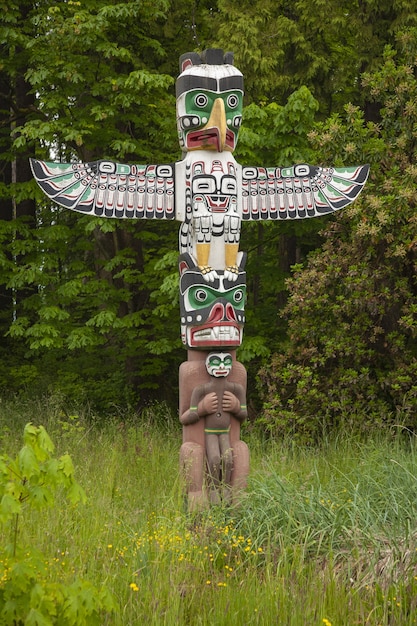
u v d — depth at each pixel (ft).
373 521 19.44
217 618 16.06
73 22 39.01
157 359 45.88
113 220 40.57
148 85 39.52
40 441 13.46
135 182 24.18
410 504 20.13
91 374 51.49
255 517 20.72
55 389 47.01
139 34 44.65
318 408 35.45
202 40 52.85
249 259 47.47
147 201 24.17
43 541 19.45
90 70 41.83
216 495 23.22
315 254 38.14
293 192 25.84
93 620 13.89
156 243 53.78
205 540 19.93
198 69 24.14
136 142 42.70
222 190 24.16
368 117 51.57
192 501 22.76
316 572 18.37
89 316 56.03
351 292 35.70
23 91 51.24
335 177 26.30
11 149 45.75
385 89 36.76
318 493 21.07
